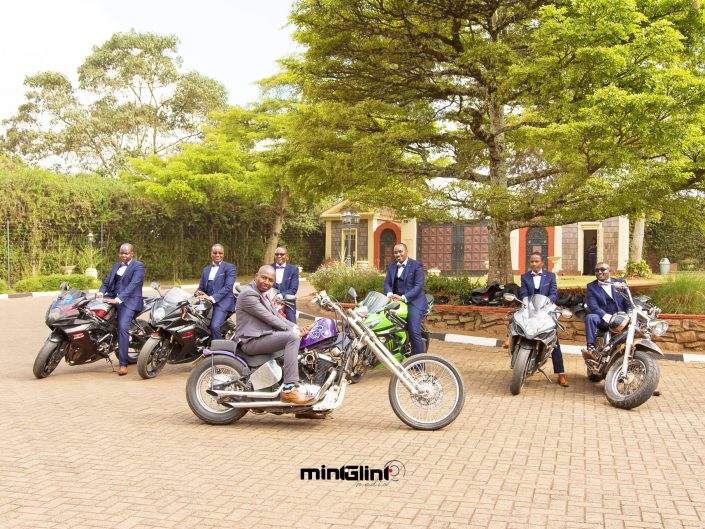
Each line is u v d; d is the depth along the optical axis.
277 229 35.69
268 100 32.19
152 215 30.56
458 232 33.44
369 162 12.19
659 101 9.23
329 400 6.14
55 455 5.32
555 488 4.59
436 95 13.04
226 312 9.36
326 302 6.40
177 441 5.76
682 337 11.26
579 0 9.89
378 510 4.18
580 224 31.25
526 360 7.59
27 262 26.58
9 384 8.38
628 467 5.07
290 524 3.95
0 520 3.99
